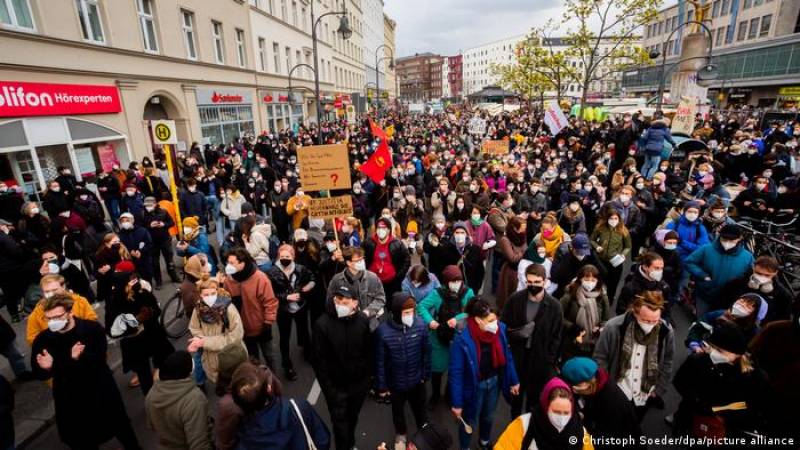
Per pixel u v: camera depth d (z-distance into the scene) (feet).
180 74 58.34
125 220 23.61
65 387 11.94
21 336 21.15
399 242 20.24
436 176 39.99
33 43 35.96
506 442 9.36
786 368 10.44
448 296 14.35
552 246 20.29
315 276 18.72
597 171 36.81
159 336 15.31
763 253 23.44
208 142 67.31
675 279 18.79
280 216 32.04
